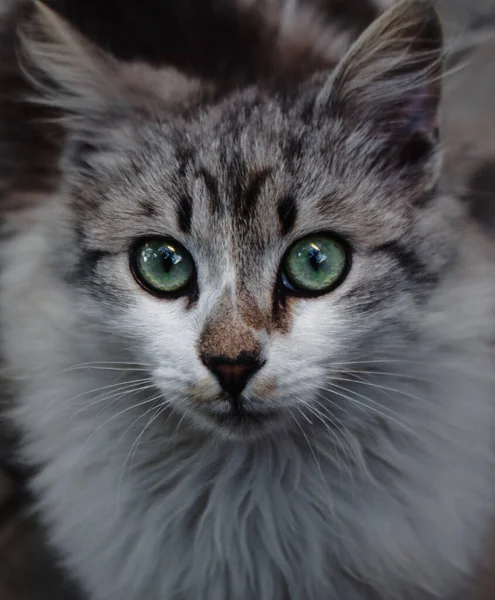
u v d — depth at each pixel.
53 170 0.34
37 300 0.33
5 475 0.40
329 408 0.31
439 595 0.34
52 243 0.32
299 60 0.35
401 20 0.31
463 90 0.42
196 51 0.35
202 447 0.32
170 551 0.33
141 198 0.30
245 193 0.30
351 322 0.30
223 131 0.31
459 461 0.33
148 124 0.31
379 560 0.33
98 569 0.34
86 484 0.33
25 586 0.38
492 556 0.36
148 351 0.30
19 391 0.35
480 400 0.33
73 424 0.33
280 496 0.32
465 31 0.39
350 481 0.32
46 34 0.32
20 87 0.35
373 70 0.31
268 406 0.29
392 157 0.31
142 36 0.36
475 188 0.35
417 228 0.31
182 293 0.30
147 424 0.32
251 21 0.36
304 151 0.30
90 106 0.32
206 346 0.29
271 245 0.30
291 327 0.29
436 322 0.31
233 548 0.33
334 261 0.30
